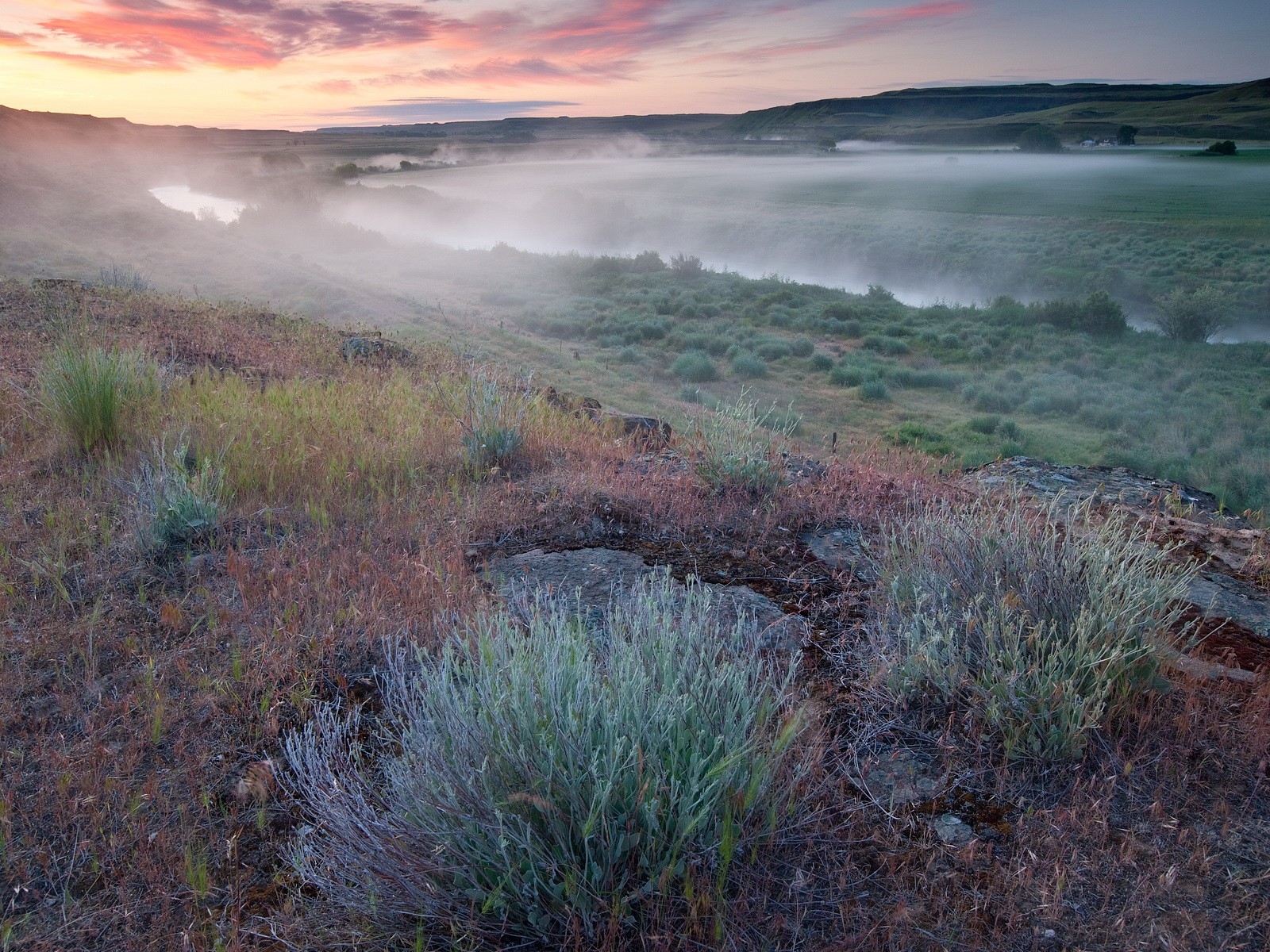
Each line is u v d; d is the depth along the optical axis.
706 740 2.23
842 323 38.16
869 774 2.53
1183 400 25.25
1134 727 2.67
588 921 1.88
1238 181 133.25
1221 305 40.22
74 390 5.23
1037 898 2.04
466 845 2.00
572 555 4.10
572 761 2.01
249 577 3.62
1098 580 2.95
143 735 2.65
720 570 3.99
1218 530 4.78
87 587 3.61
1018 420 23.41
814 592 3.75
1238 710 2.77
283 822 2.35
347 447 5.53
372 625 3.22
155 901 2.06
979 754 2.60
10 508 4.39
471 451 5.50
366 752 2.62
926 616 3.07
